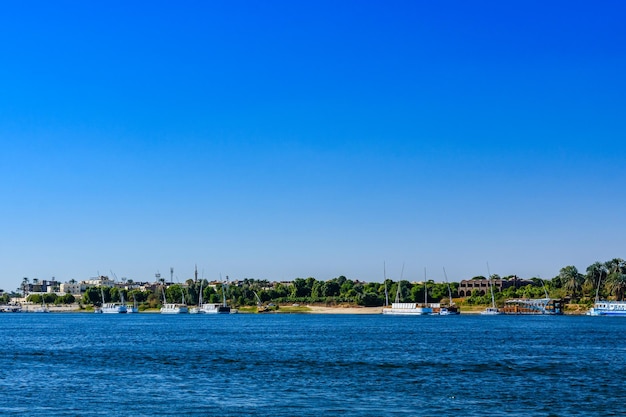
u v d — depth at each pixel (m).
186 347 144.12
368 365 105.69
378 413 67.19
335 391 79.94
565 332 196.62
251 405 71.06
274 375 94.00
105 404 71.56
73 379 90.31
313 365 106.06
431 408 69.62
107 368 103.12
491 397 75.94
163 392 79.12
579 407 70.44
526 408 69.81
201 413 67.00
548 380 89.00
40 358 120.00
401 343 153.12
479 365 105.44
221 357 119.75
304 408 69.50
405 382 87.25
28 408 69.44
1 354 128.38
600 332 195.62
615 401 73.62
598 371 97.88
